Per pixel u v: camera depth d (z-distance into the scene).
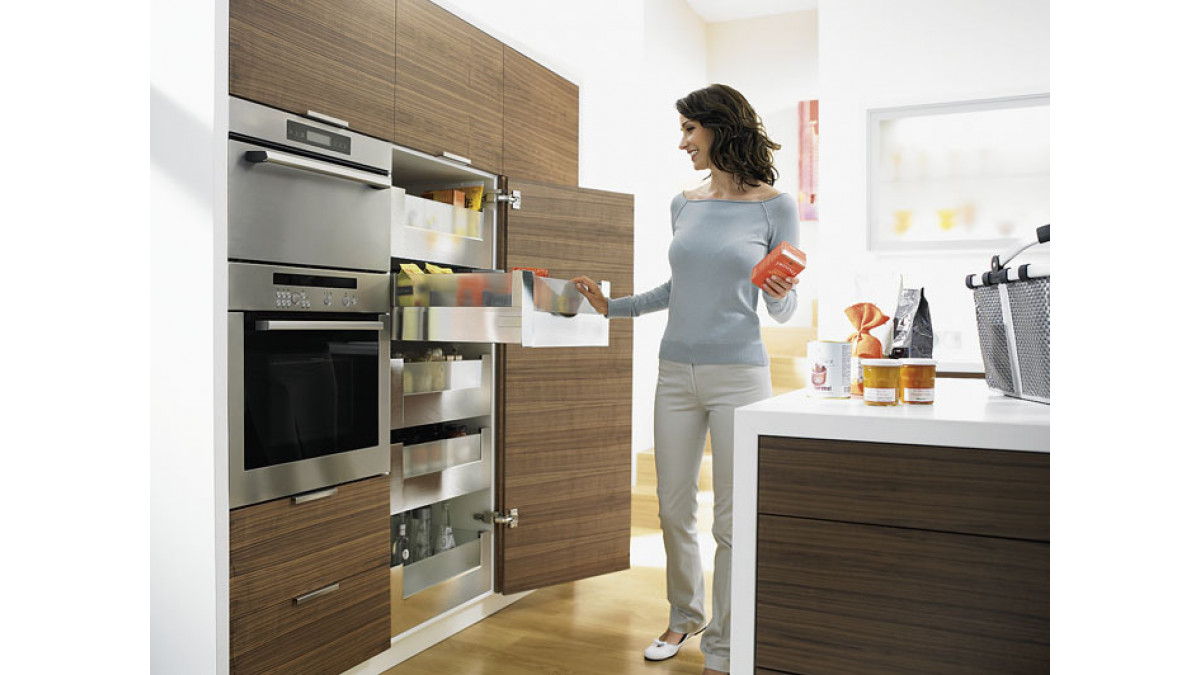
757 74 5.43
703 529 3.80
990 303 1.50
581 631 2.60
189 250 1.68
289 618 1.86
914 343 1.46
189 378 1.69
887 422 1.11
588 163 4.08
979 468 1.06
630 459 3.01
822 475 1.16
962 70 3.54
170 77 1.70
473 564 2.62
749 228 2.14
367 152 2.07
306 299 1.88
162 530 1.74
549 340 2.03
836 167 3.74
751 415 1.20
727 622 2.15
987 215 3.52
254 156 1.72
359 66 2.04
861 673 1.14
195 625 1.70
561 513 2.81
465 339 2.01
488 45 2.57
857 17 3.70
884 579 1.12
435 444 2.45
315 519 1.93
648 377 4.60
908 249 3.64
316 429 1.93
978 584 1.06
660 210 4.71
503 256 2.64
